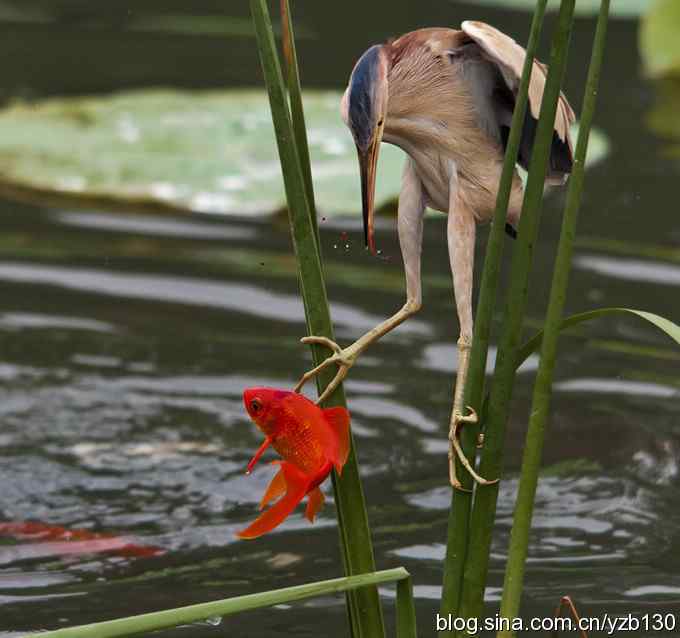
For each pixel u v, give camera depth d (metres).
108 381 9.00
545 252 10.76
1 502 7.49
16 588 6.50
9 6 17.20
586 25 16.27
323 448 4.56
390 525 7.15
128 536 7.13
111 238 11.04
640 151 12.68
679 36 14.85
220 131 12.85
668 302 9.80
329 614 6.15
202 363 9.22
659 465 7.87
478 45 5.36
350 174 11.67
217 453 8.20
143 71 14.84
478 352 4.77
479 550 4.84
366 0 17.00
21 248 10.81
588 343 9.51
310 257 4.84
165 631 5.99
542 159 4.62
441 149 5.39
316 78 14.25
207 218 11.48
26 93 13.97
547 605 6.27
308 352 9.38
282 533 7.15
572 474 7.78
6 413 8.55
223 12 17.22
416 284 5.29
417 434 8.31
